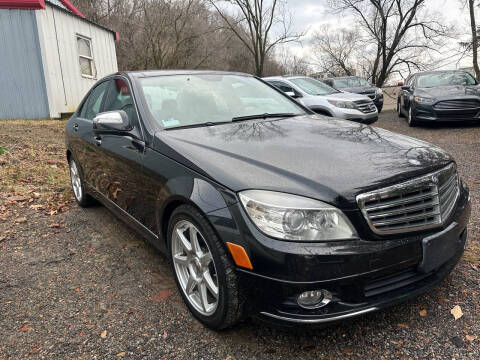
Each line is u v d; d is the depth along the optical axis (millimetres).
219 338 2365
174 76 3637
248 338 2357
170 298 2812
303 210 2002
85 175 4328
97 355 2260
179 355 2236
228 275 2168
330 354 2201
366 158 2367
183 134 2871
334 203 2031
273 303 2045
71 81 11883
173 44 27734
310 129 3002
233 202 2148
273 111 3639
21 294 2912
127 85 3498
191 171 2453
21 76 10633
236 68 32375
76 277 3139
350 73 36938
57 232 4051
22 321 2592
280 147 2549
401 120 13039
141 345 2330
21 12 10320
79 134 4320
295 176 2166
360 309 2061
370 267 2029
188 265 2561
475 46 15797
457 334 2303
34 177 5918
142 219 3096
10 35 10375
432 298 2658
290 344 2291
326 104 8922
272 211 2023
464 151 7184
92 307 2727
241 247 2078
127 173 3172
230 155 2459
